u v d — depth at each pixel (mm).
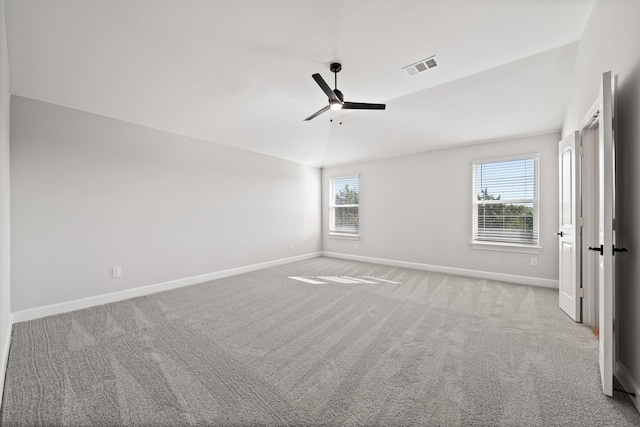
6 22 2227
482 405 1567
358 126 4922
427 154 5145
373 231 5910
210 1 2182
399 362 2025
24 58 2521
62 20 2359
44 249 2908
